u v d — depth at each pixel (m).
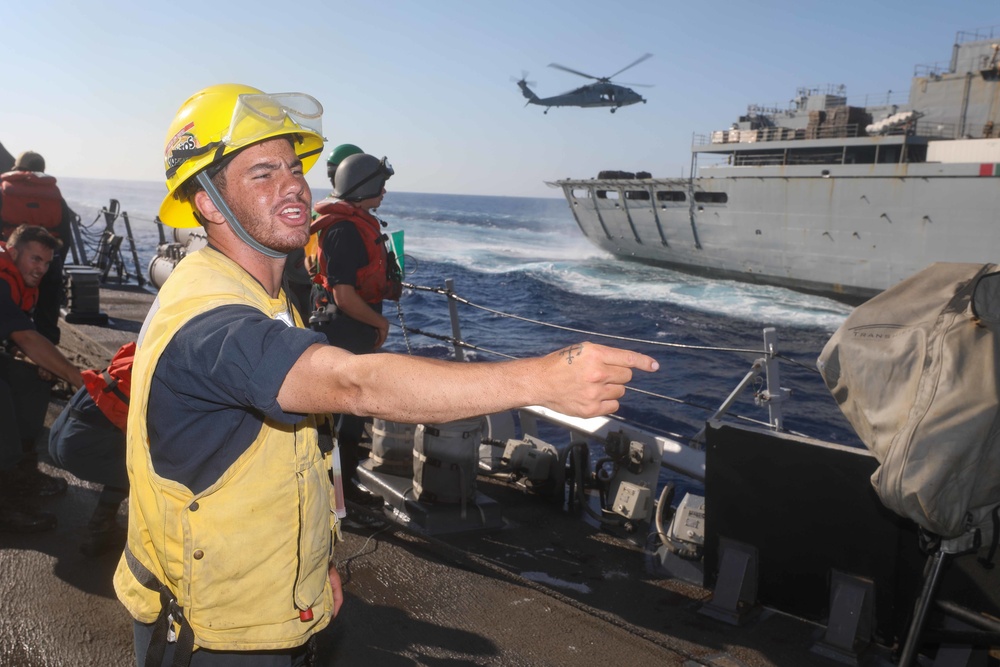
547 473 4.82
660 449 4.42
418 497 4.38
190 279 1.39
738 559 3.40
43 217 6.15
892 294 2.52
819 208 34.97
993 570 2.70
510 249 63.78
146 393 1.32
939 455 2.20
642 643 3.13
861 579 3.10
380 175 4.16
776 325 31.30
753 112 44.72
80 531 3.80
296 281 4.32
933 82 37.28
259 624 1.42
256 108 1.42
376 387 1.15
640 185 43.59
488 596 3.45
